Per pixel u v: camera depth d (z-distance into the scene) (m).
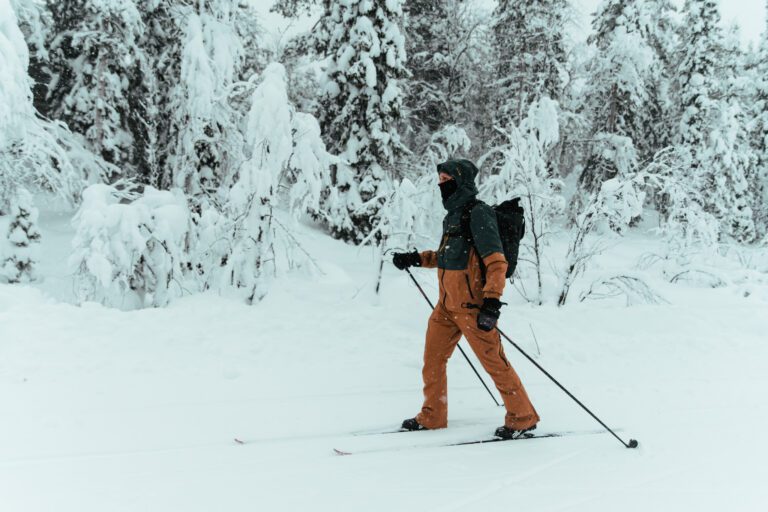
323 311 5.15
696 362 4.53
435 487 2.28
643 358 4.62
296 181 6.18
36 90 14.94
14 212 9.14
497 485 2.30
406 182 7.21
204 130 8.85
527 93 16.80
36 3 13.74
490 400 3.60
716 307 5.83
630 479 2.39
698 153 21.80
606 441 2.86
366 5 13.33
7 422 2.93
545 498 2.19
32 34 12.98
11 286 5.60
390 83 14.11
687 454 2.68
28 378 3.61
